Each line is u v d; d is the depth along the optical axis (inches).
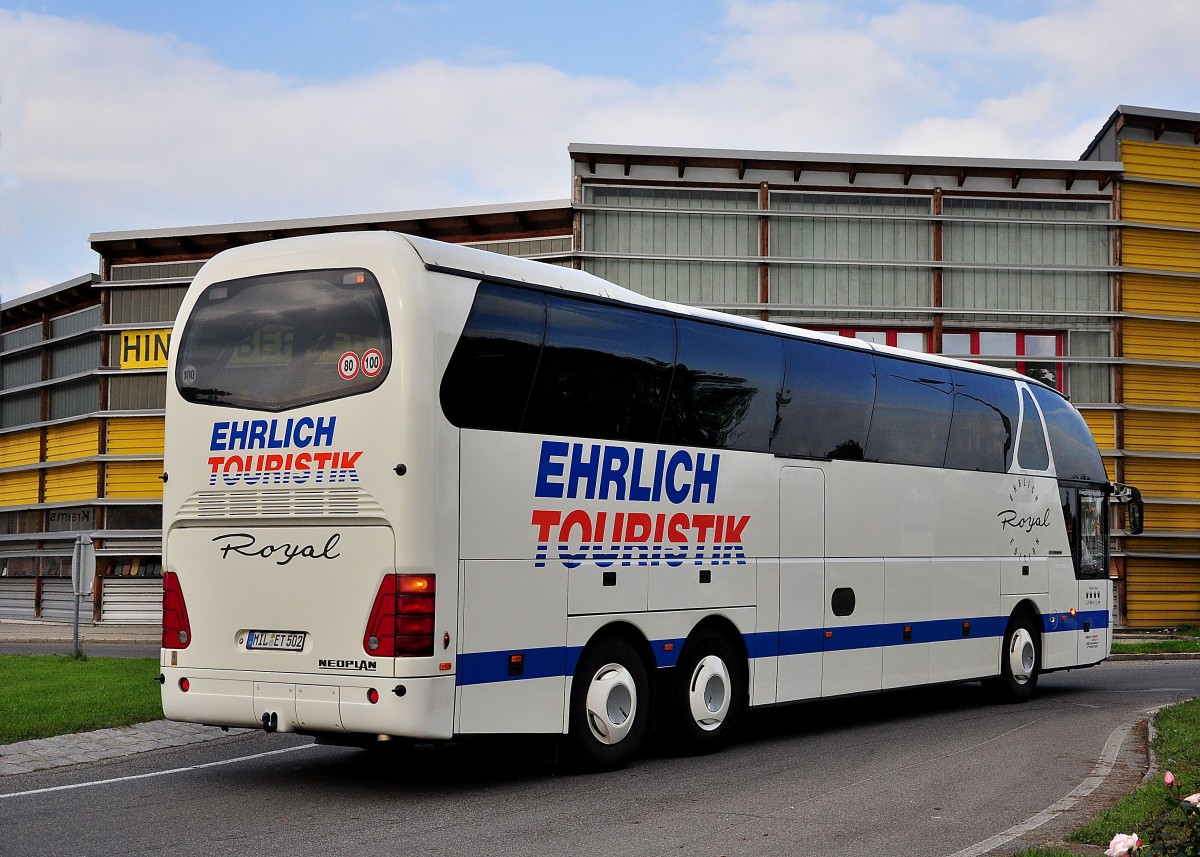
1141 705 626.5
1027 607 658.8
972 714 593.9
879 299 1054.4
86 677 649.6
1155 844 244.8
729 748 481.1
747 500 484.7
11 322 1405.0
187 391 397.7
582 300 420.2
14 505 1355.8
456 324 374.0
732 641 482.0
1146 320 1101.7
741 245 1042.1
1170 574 1119.6
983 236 1074.1
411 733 354.3
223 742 486.0
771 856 293.6
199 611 389.4
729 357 480.7
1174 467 1116.5
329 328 376.2
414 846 303.6
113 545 1192.2
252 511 381.1
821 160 1041.5
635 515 433.4
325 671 366.3
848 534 536.7
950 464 605.3
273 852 296.8
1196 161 1119.0
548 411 402.0
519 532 388.8
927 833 319.0
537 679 392.2
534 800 367.6
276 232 1111.0
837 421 535.5
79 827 325.4
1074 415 719.1
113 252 1171.9
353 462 365.7
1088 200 1088.8
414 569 357.7
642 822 334.0
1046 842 303.9
